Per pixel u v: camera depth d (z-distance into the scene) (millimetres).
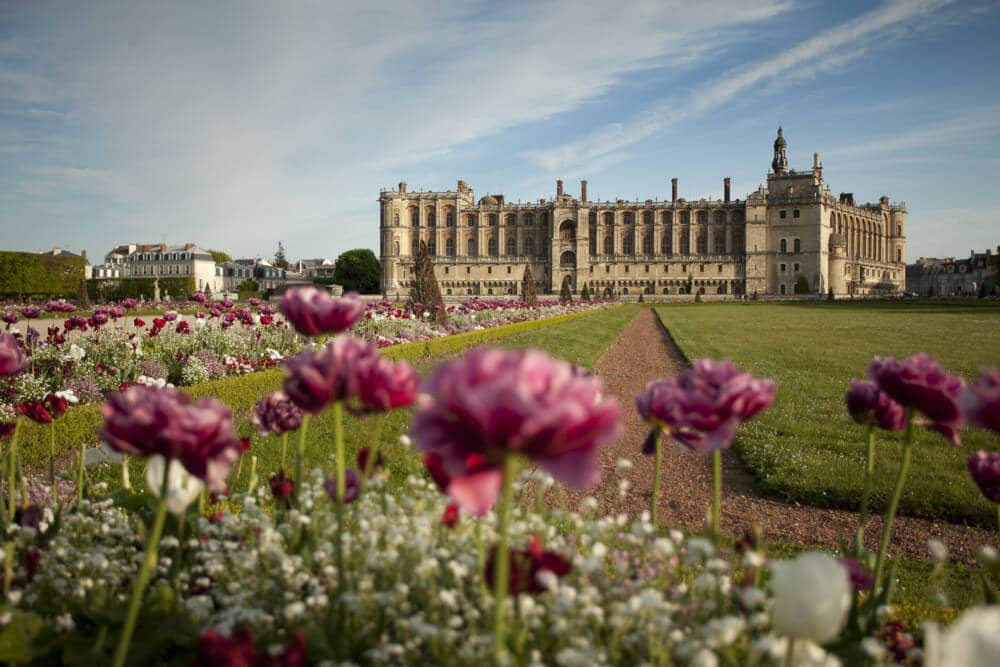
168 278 119438
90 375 15742
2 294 91562
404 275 169250
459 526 4566
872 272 184875
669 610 3537
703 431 3629
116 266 175500
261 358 20094
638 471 12891
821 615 2516
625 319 68562
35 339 16109
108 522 5293
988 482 4473
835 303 122375
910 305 103750
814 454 13000
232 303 23203
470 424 2285
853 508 10828
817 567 2590
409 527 4633
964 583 7844
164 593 4000
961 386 3871
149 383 13469
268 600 4168
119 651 3170
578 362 26969
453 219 171375
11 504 5227
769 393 3576
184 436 3004
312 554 4539
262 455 10961
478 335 34312
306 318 4066
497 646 2779
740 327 53875
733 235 161875
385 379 3508
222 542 4684
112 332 20875
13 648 3471
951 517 10211
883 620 4418
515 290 167375
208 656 2758
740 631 3508
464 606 3654
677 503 11055
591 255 165125
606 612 3863
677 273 161375
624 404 19719
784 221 156375
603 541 4836
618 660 3434
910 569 8297
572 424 2148
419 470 9336
